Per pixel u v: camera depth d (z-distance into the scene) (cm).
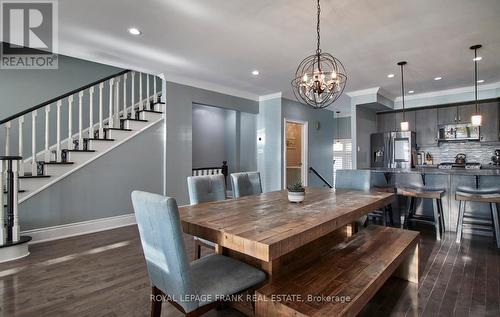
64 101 459
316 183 695
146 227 153
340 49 344
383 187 441
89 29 294
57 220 359
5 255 279
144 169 443
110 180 408
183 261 135
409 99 613
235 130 703
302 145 670
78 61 479
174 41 324
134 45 336
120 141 417
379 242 225
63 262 277
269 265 180
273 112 597
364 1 238
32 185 340
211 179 289
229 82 503
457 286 228
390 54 361
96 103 492
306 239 154
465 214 379
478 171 391
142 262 278
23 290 220
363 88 542
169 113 463
